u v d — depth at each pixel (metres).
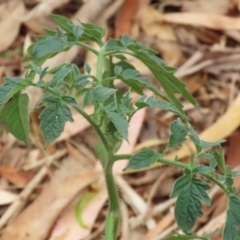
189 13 1.21
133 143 1.01
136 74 0.73
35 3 1.20
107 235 0.71
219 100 1.11
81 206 0.95
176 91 0.77
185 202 0.65
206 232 0.93
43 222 0.93
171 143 0.66
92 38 0.77
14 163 1.01
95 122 0.67
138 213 0.97
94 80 0.74
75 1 1.21
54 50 0.74
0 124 1.04
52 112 0.64
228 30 1.19
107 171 0.69
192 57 1.16
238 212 0.66
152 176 1.00
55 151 1.02
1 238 0.93
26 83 0.66
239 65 1.14
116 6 1.19
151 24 1.20
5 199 0.97
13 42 1.16
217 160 0.68
